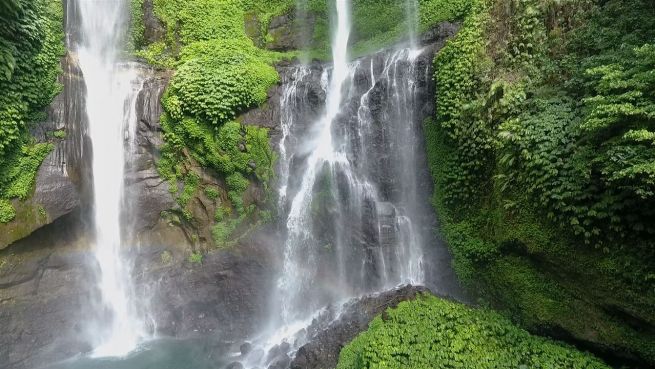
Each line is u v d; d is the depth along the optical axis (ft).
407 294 32.24
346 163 39.83
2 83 31.81
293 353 31.53
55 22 37.24
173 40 46.11
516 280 28.43
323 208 38.96
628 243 22.09
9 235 31.63
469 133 31.99
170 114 38.81
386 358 24.12
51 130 35.17
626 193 21.50
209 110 37.86
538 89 27.94
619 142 21.66
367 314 31.27
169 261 39.60
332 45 49.78
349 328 30.37
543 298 26.81
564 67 27.91
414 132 37.88
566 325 25.43
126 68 42.52
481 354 24.23
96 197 37.73
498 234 29.37
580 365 23.13
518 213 27.30
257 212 38.75
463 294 32.96
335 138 40.78
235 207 38.65
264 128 39.50
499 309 29.86
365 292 36.70
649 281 21.44
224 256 38.65
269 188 38.58
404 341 25.48
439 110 34.60
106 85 40.45
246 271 38.50
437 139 35.83
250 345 34.88
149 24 45.55
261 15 50.80
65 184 34.91
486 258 30.81
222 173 38.73
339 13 50.47
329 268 37.99
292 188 39.37
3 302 31.99
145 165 39.24
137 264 39.17
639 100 21.56
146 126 39.19
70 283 35.91
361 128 40.06
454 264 33.45
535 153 25.27
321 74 43.21
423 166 37.01
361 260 37.24
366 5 49.42
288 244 38.65
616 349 23.59
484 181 31.83
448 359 23.89
